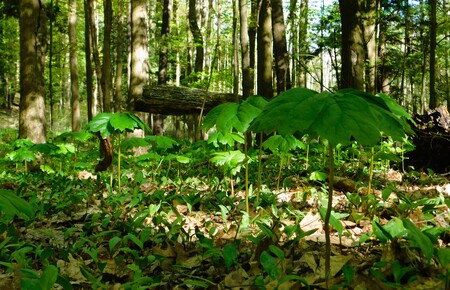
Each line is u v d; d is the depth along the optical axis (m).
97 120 3.88
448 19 16.53
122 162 7.25
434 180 6.00
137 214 3.46
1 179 7.14
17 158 6.98
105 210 4.46
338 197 4.77
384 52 18.83
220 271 2.54
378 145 6.12
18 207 1.73
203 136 15.99
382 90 19.31
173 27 19.45
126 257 2.97
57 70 28.22
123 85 30.27
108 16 13.36
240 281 2.25
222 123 2.66
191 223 3.95
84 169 8.59
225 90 20.27
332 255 2.54
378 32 17.83
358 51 9.11
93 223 3.51
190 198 4.40
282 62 12.96
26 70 11.14
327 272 1.98
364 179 5.91
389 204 4.02
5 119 31.02
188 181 5.95
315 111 1.44
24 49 11.16
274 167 7.05
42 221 4.17
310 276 2.12
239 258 2.74
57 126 31.94
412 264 2.09
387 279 2.05
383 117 1.49
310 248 2.74
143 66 10.50
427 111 8.18
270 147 3.98
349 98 1.47
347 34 9.17
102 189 5.91
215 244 3.06
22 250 2.38
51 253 2.60
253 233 3.21
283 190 5.30
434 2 14.20
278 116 1.46
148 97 10.04
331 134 1.37
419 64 20.22
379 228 2.23
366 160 6.58
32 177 7.32
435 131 7.59
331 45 16.22
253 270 2.43
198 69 19.83
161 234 3.12
